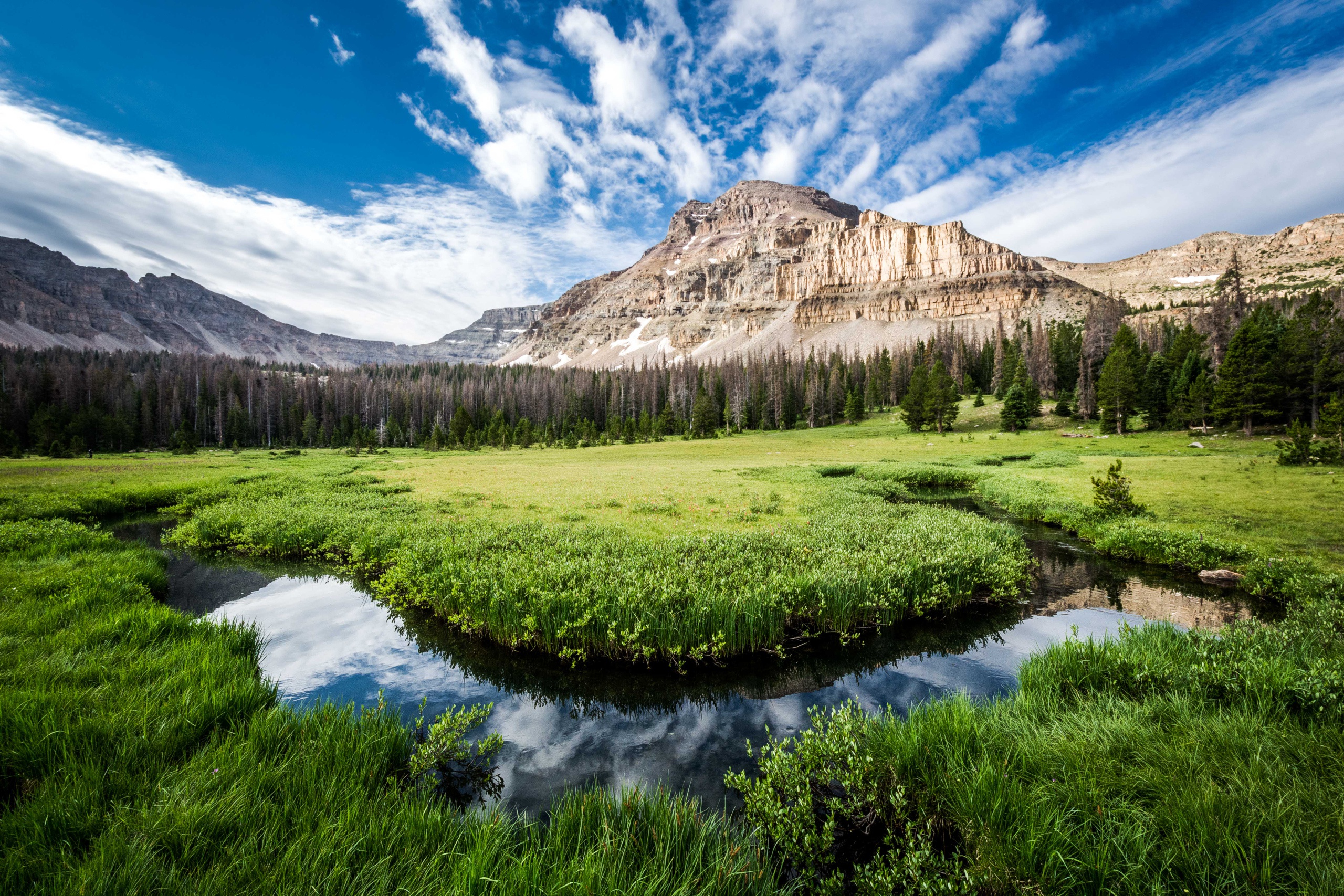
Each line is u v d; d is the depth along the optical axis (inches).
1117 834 165.5
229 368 5575.8
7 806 164.6
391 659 402.6
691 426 4183.1
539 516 856.9
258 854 148.4
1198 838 155.9
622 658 394.6
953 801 191.2
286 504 962.7
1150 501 912.3
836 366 4982.8
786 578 462.3
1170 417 2373.3
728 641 397.7
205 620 365.4
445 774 251.6
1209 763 190.4
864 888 168.7
